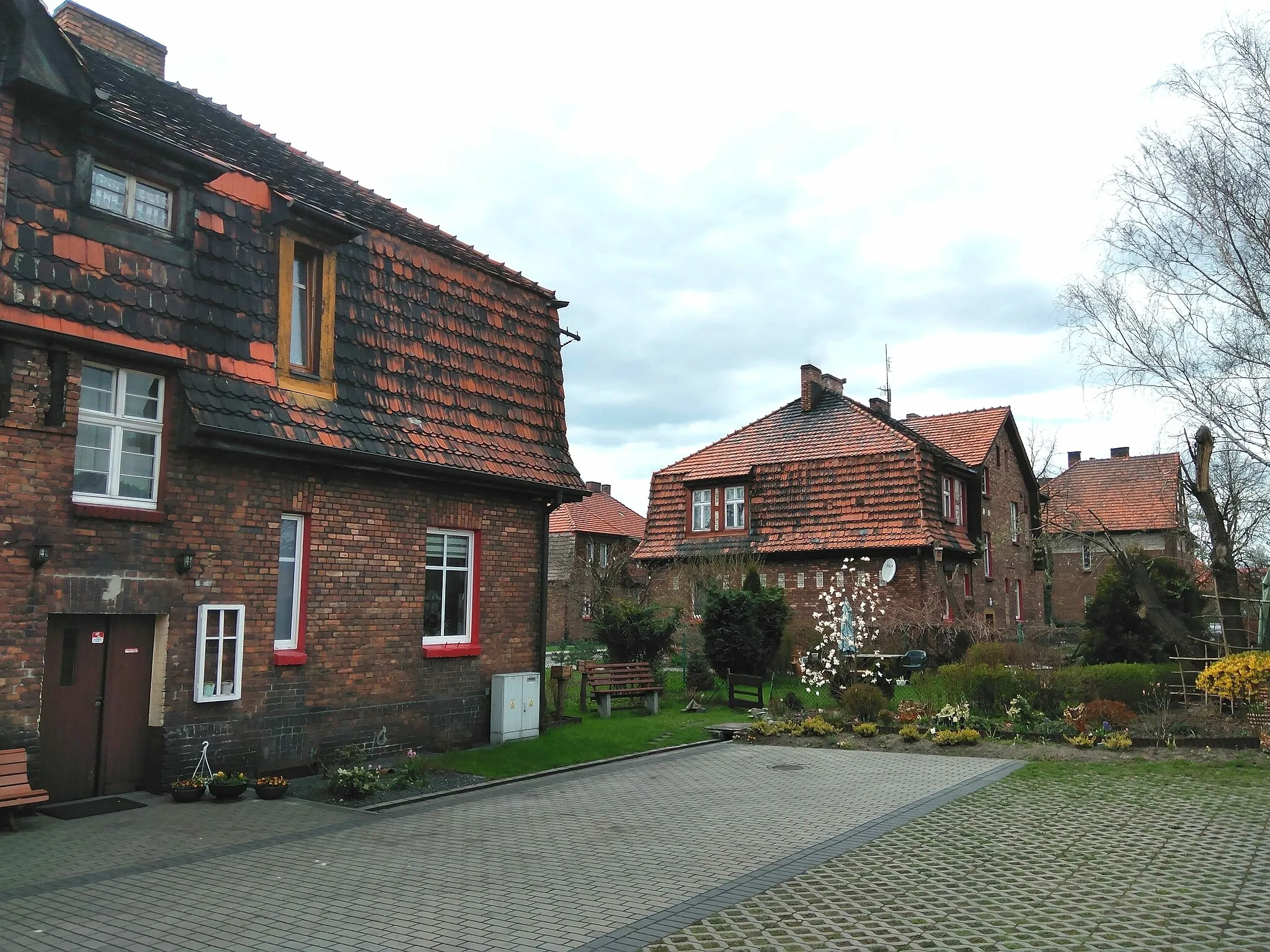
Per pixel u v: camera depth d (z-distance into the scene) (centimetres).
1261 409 1823
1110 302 1906
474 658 1475
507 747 1416
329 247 1304
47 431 946
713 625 2167
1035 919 661
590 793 1162
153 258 1059
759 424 3416
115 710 1028
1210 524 1852
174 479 1066
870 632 2464
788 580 2977
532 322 1686
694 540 3228
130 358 1020
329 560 1248
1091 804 1059
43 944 598
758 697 1981
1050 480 4969
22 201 938
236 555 1130
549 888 738
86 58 1245
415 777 1159
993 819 990
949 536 2958
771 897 711
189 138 1175
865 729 1606
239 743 1120
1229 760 1319
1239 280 1830
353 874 774
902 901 701
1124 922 654
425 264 1480
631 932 632
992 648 1930
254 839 884
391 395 1354
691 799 1116
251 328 1162
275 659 1167
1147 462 5103
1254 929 637
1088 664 2088
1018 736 1520
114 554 1004
